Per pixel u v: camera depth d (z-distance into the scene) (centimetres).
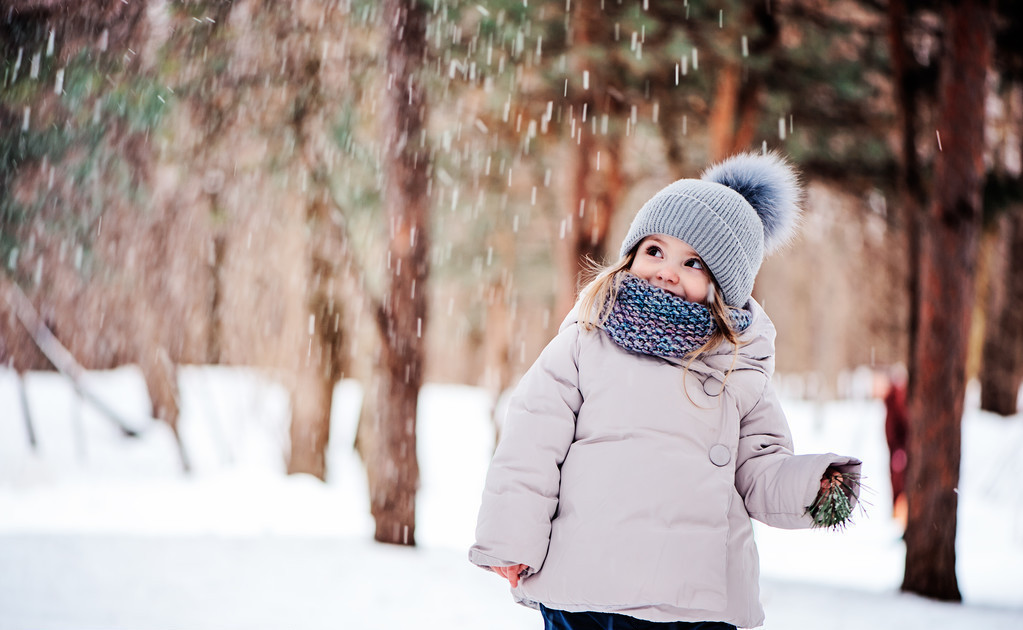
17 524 923
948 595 751
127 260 1238
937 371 774
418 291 901
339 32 942
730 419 230
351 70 966
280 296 1377
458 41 898
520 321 2427
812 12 1018
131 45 861
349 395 2534
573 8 902
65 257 1141
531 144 1075
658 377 229
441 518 1206
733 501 228
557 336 245
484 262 1573
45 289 1346
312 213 1141
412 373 901
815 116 1077
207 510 1146
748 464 234
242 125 967
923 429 779
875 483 1467
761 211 266
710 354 235
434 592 664
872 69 1042
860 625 632
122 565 673
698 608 214
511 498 222
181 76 903
